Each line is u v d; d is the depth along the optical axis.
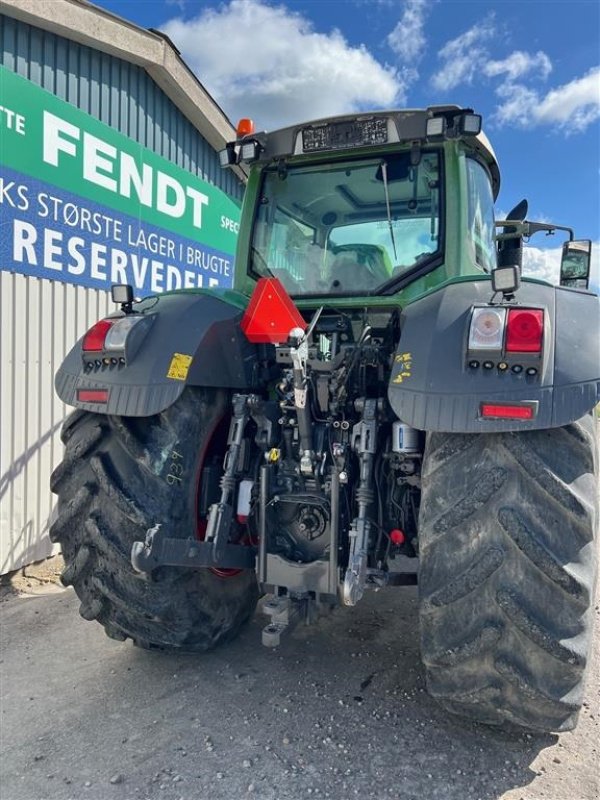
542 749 2.28
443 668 2.08
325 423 2.60
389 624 3.38
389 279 2.87
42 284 4.57
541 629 1.91
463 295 2.22
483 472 1.97
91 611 2.63
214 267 7.30
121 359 2.46
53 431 4.62
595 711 2.55
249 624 3.35
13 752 2.28
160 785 2.09
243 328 2.57
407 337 2.17
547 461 1.93
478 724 2.43
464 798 2.03
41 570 4.46
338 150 2.96
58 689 2.74
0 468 4.21
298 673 2.84
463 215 2.78
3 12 4.34
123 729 2.42
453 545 2.00
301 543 2.64
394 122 2.80
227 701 2.61
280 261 3.17
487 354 1.95
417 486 2.49
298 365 2.34
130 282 5.66
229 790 2.06
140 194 5.77
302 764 2.19
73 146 4.88
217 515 2.45
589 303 2.19
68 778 2.13
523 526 1.90
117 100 5.49
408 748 2.28
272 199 3.24
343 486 2.49
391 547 2.58
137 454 2.43
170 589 2.52
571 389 1.90
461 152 2.82
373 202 2.96
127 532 2.39
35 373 4.48
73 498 2.50
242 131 3.24
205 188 6.99
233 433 2.57
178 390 2.36
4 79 4.23
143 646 2.80
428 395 1.99
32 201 4.48
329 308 2.93
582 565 1.93
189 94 6.24
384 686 2.73
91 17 4.90
